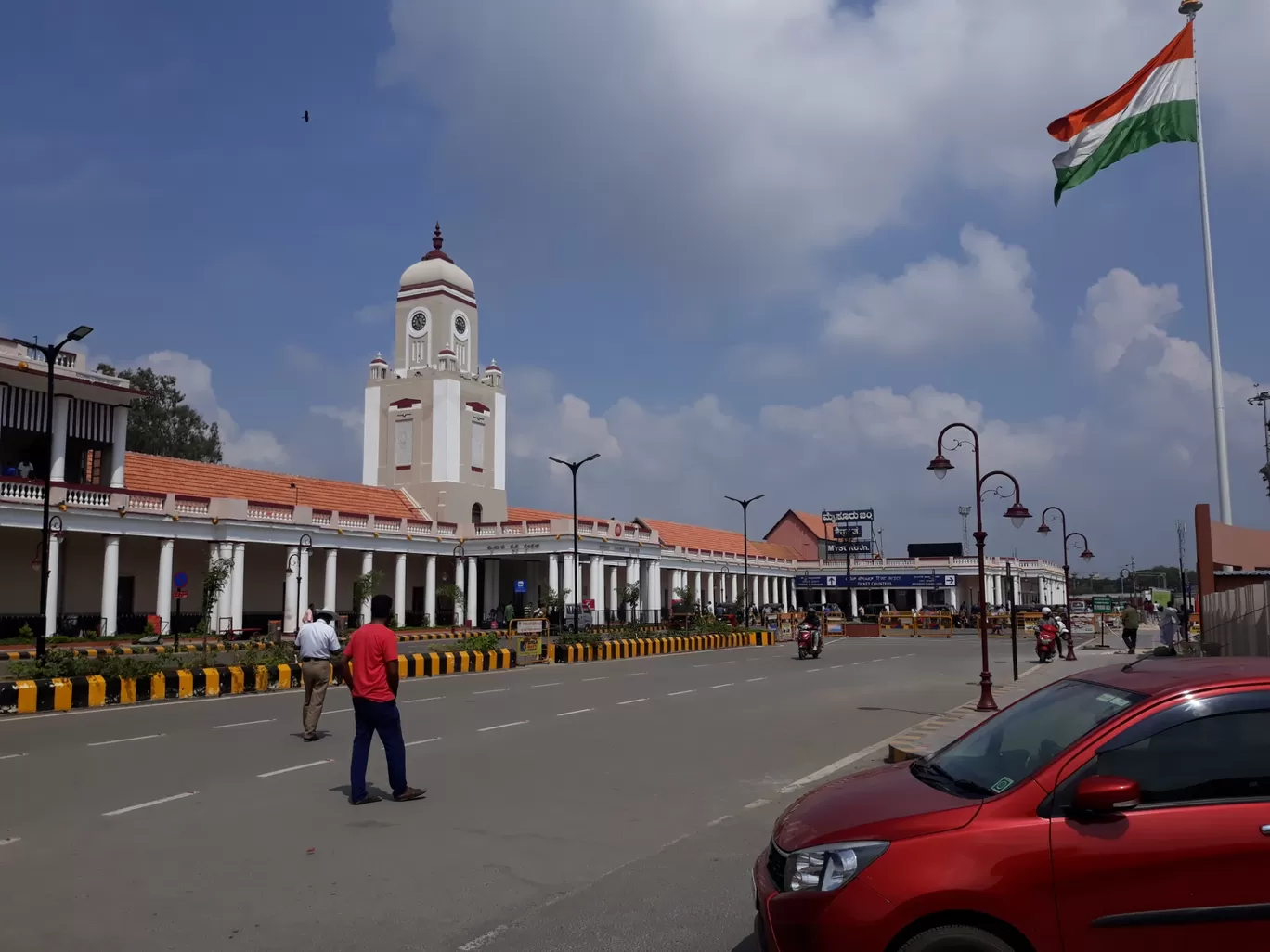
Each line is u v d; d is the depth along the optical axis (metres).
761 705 19.41
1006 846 4.10
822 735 14.98
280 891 6.69
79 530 35.94
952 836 4.16
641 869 7.32
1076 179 18.83
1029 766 4.61
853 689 23.03
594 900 6.56
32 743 13.52
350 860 7.50
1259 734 4.39
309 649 14.01
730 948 5.64
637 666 32.28
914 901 4.01
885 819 4.40
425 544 54.75
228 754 12.61
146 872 7.12
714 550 83.50
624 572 67.81
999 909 4.02
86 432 38.72
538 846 8.00
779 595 94.50
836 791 5.14
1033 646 46.38
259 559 49.00
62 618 36.59
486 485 63.28
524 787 10.58
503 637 42.84
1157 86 18.67
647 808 9.55
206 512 41.47
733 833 8.51
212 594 35.19
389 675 9.69
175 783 10.59
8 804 9.46
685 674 28.59
